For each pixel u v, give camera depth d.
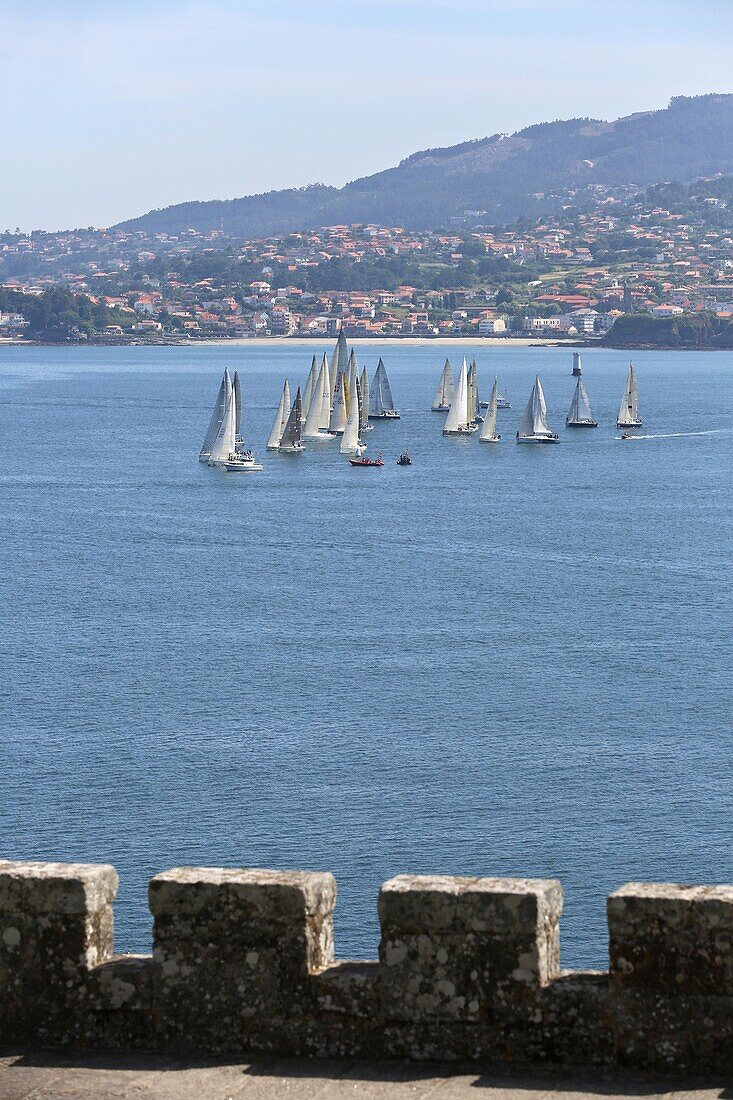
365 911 120.44
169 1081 27.55
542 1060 27.70
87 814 142.12
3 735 166.50
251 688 187.50
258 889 28.47
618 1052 27.38
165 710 177.25
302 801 144.38
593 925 118.12
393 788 147.25
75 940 29.11
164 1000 28.92
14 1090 27.31
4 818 141.00
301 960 28.44
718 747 160.50
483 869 129.50
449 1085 26.98
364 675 194.00
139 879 127.69
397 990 28.11
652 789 146.88
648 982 27.20
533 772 151.88
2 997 29.42
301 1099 26.64
